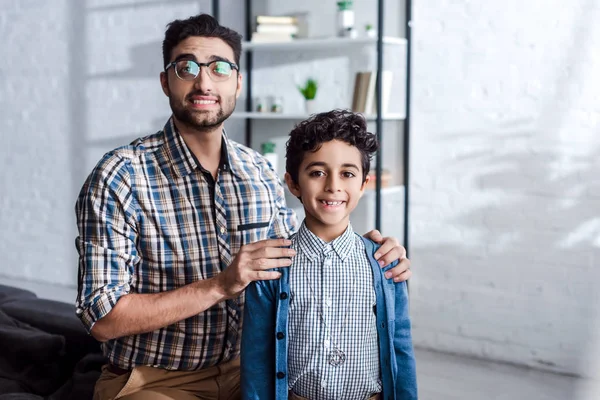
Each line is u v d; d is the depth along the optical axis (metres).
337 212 1.45
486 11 3.16
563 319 3.10
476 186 3.25
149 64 4.14
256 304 1.48
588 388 2.96
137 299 1.54
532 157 3.10
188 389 1.67
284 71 3.74
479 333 3.30
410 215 3.44
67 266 4.56
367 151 1.49
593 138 2.96
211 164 1.73
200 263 1.67
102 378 1.71
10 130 4.68
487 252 3.25
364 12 3.48
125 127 4.27
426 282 3.42
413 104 3.38
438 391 2.93
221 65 1.66
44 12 4.46
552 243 3.09
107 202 1.59
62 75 4.45
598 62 2.93
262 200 1.77
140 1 4.13
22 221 4.70
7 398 1.76
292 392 1.47
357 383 1.45
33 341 1.93
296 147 1.47
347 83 3.55
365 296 1.47
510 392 2.92
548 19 3.02
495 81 3.16
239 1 3.82
